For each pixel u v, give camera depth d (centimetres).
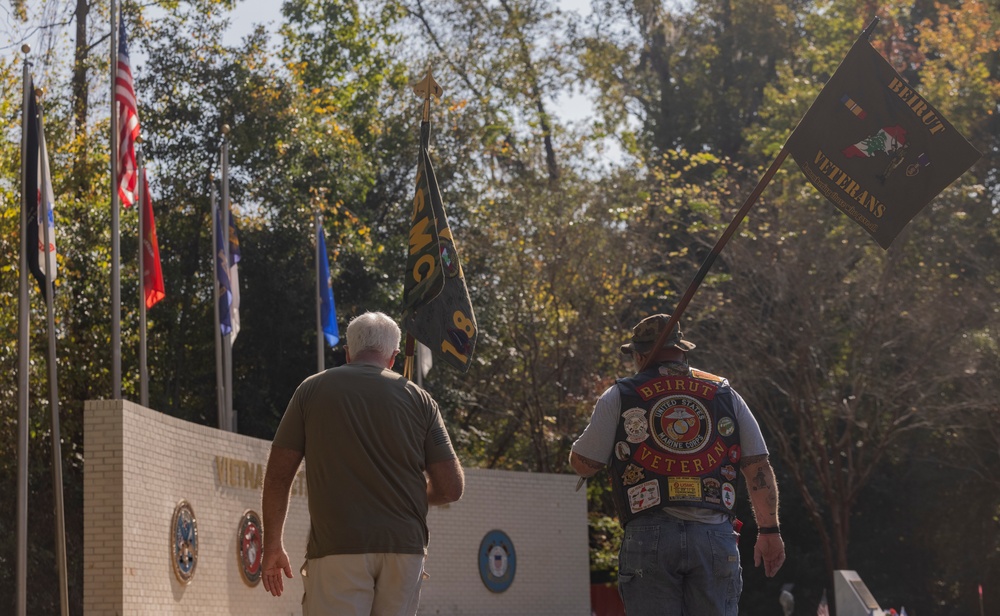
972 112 3117
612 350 3067
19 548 1276
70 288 2288
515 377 3080
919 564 3412
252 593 1756
